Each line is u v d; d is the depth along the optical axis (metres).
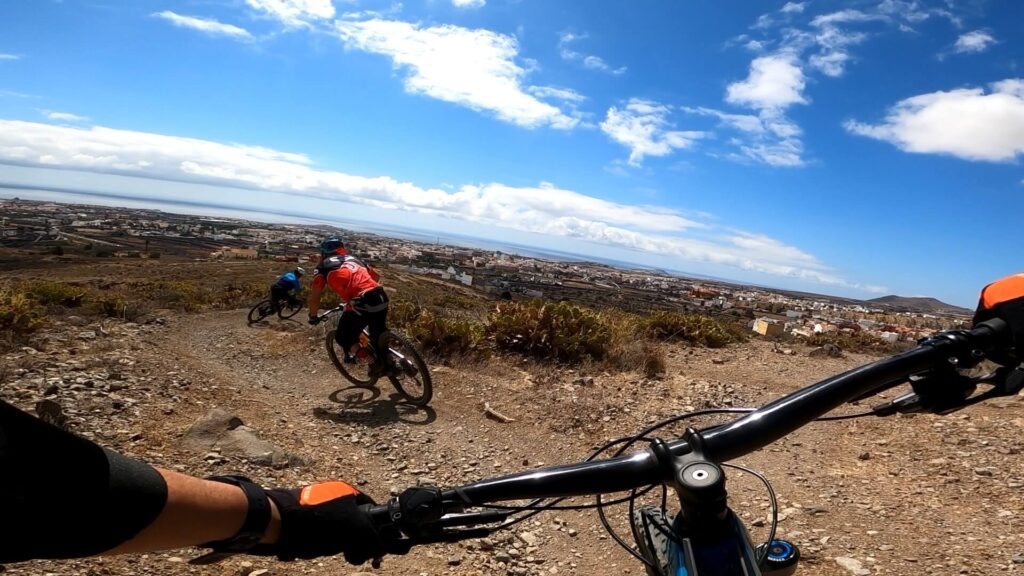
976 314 1.20
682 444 1.14
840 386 1.14
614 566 3.43
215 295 17.64
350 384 6.97
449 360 7.65
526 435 5.47
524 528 3.83
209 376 6.31
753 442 1.13
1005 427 5.52
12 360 5.41
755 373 8.30
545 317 8.28
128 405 4.68
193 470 3.81
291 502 1.01
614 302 28.08
